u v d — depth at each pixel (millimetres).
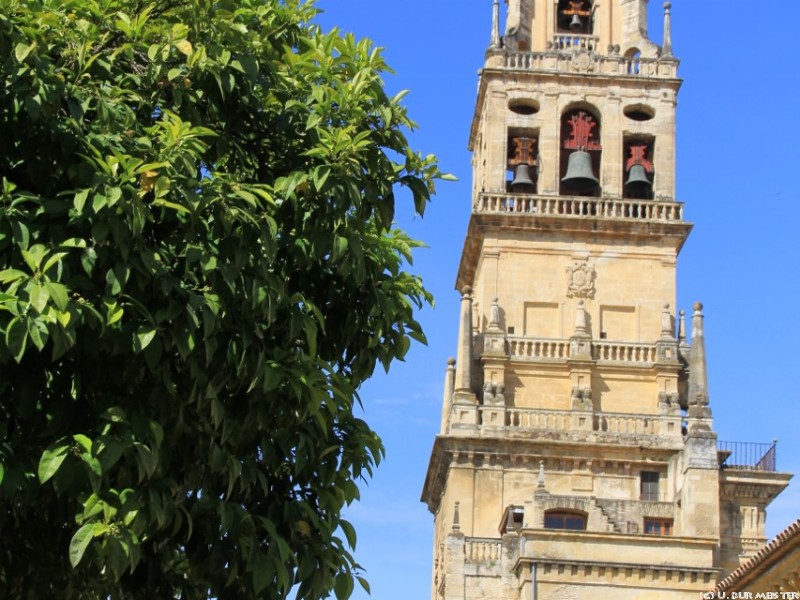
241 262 17531
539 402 76812
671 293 79000
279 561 17719
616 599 62344
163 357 17359
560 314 78688
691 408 73938
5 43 17250
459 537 70562
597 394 76938
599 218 79188
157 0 19734
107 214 16672
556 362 77250
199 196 17484
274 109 19859
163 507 17062
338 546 18984
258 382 18094
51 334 15758
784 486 74000
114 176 16953
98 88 18375
